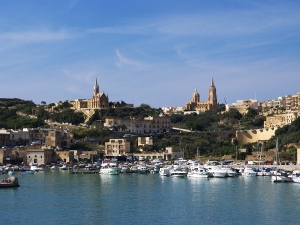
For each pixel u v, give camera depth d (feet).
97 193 607.78
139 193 608.60
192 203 528.63
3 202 533.55
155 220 439.22
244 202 533.96
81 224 423.64
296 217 450.71
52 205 514.27
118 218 447.83
